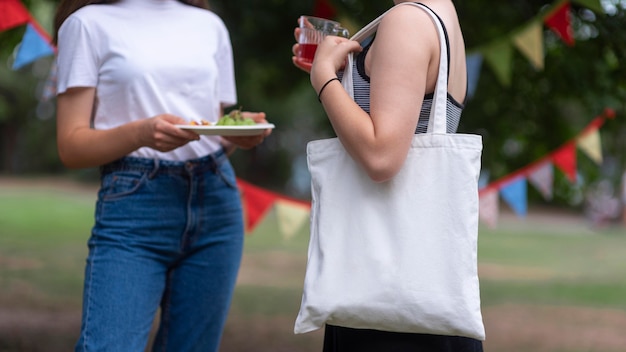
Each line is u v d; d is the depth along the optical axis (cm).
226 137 315
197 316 315
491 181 685
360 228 227
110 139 287
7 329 723
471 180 223
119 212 297
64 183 3478
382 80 219
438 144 225
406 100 217
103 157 292
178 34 312
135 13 309
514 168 695
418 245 223
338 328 240
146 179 298
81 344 283
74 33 300
